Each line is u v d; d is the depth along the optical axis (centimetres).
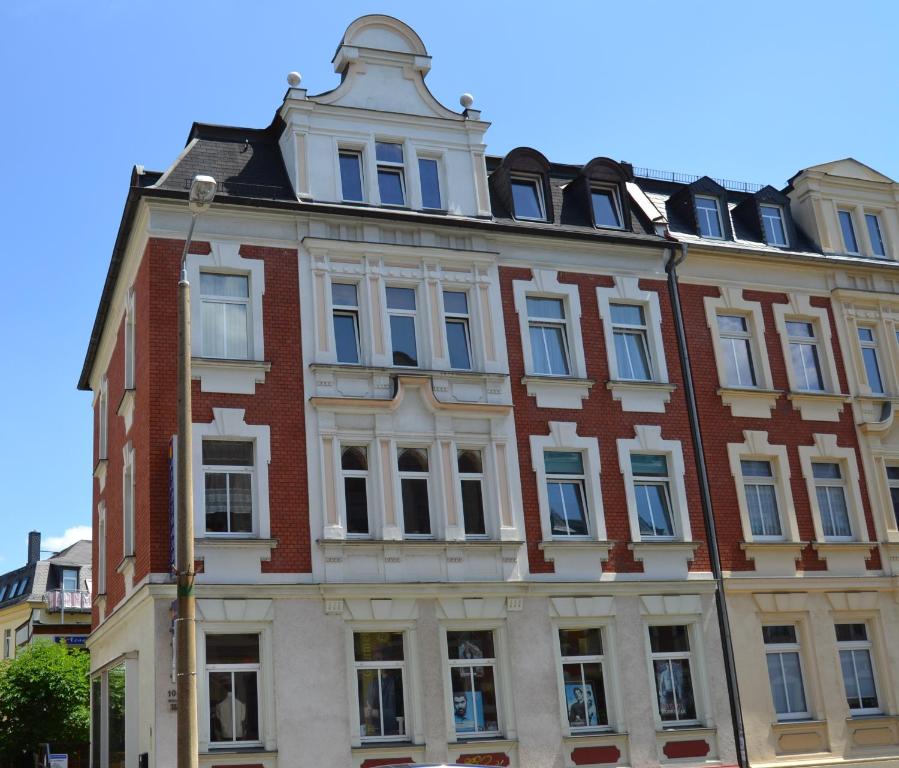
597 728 2094
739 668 2225
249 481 1992
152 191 2048
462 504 2125
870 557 2458
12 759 4438
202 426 1969
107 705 2241
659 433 2339
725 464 2386
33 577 6319
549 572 2141
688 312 2475
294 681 1877
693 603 2228
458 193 2333
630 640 2152
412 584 1998
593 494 2238
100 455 2625
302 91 2248
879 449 2558
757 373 2516
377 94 2336
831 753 2247
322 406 2053
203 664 1838
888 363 2670
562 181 2581
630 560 2219
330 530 1984
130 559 2030
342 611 1948
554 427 2242
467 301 2277
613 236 2416
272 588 1906
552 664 2077
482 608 2052
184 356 1352
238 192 2158
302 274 2138
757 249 2603
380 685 1962
